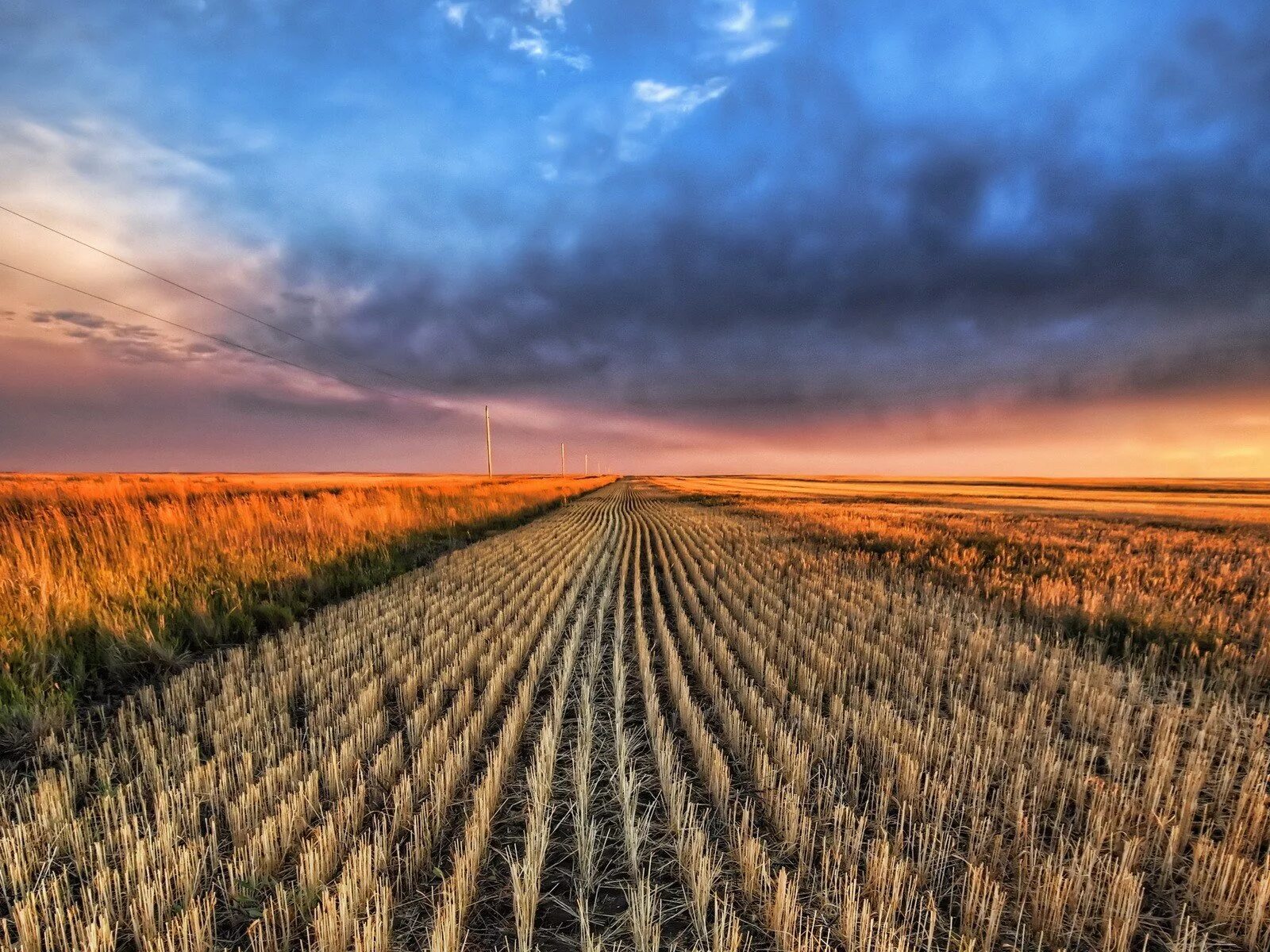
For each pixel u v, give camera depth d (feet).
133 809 11.39
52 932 8.07
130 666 18.45
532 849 10.24
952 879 10.13
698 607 30.14
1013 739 14.28
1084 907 9.12
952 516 87.20
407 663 19.25
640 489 269.64
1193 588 32.50
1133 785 12.66
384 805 11.90
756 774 13.14
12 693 15.29
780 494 185.78
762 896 9.52
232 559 30.01
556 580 37.11
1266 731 15.60
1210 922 9.24
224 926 9.00
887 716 15.31
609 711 17.57
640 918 8.73
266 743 13.76
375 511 52.21
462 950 8.66
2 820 10.84
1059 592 29.55
